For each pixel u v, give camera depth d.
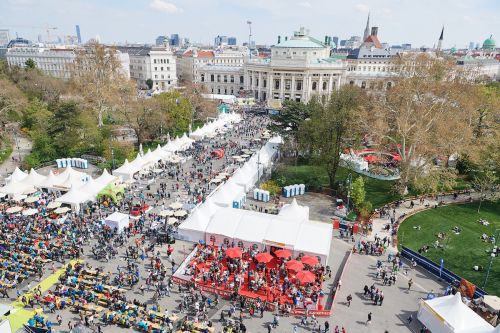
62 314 37.16
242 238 49.34
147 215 59.41
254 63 183.38
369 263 49.09
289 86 175.25
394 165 84.94
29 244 48.62
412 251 49.38
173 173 77.75
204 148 99.19
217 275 43.59
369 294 42.38
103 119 122.94
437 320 35.66
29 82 132.25
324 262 46.34
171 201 65.19
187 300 39.44
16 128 107.31
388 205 65.12
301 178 78.56
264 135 112.12
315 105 88.69
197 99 134.38
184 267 45.97
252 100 170.75
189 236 52.22
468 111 68.56
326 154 71.12
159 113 100.25
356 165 78.31
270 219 51.22
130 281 41.94
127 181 69.12
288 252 46.03
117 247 49.69
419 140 64.50
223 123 121.31
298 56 169.38
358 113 67.44
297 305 39.72
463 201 67.94
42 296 39.34
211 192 68.56
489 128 79.75
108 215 58.03
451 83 70.25
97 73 117.38
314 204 67.44
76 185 64.06
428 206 65.62
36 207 59.91
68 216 56.62
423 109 69.25
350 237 55.72
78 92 118.44
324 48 184.62
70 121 87.75
